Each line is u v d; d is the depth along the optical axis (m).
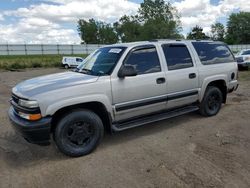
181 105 5.48
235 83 6.56
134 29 82.69
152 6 73.12
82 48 61.34
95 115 4.30
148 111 4.91
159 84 4.91
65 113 4.11
